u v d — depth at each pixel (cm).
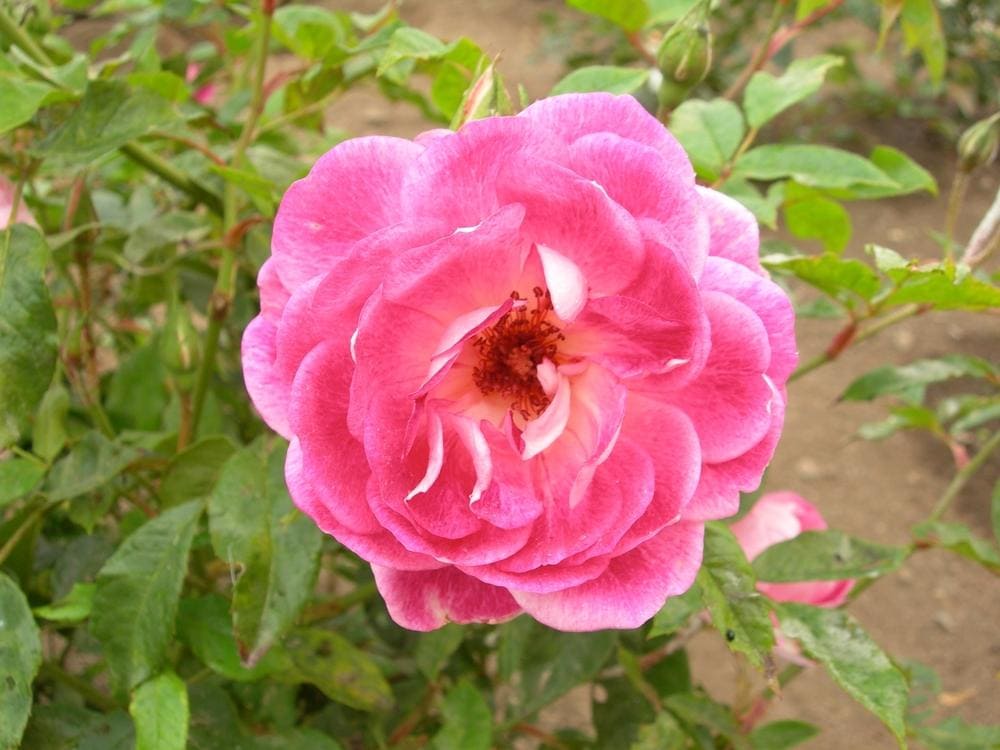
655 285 14
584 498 16
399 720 29
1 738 16
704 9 19
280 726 24
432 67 23
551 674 24
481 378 18
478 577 14
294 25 27
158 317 42
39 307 17
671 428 15
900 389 26
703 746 25
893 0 25
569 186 14
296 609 18
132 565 18
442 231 14
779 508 24
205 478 21
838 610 18
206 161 26
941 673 53
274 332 15
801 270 19
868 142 91
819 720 50
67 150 18
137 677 17
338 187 15
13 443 17
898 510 62
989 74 88
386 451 15
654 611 15
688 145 23
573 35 90
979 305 18
